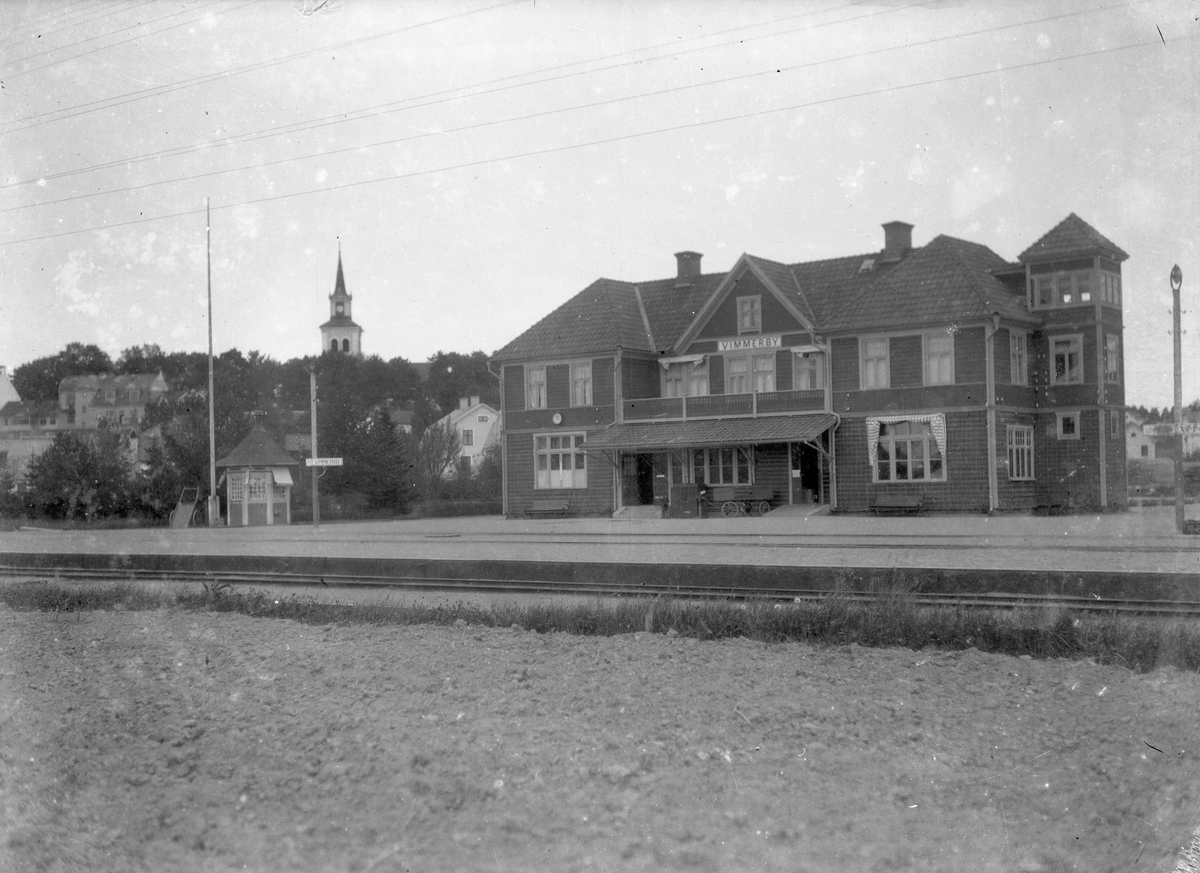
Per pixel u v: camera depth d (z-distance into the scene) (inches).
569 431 1803.6
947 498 1488.7
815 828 256.8
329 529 1523.1
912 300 1530.5
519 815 268.8
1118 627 446.9
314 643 507.2
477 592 707.4
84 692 407.5
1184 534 940.0
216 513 1801.2
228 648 500.1
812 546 895.7
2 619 617.3
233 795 290.4
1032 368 1537.9
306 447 2113.7
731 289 1737.2
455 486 2431.1
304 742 335.0
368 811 275.6
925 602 524.4
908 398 1521.9
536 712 361.4
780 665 427.5
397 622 571.8
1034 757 306.5
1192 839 251.6
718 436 1617.9
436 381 3715.6
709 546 951.0
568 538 1126.4
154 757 323.6
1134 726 333.4
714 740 324.8
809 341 1649.9
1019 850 242.1
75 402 2226.9
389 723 352.2
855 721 342.6
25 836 262.4
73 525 1829.5
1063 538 919.0
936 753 310.0
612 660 444.5
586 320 1824.6
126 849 255.1
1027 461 1521.9
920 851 243.4
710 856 241.9
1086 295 1494.8
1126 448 1512.1
